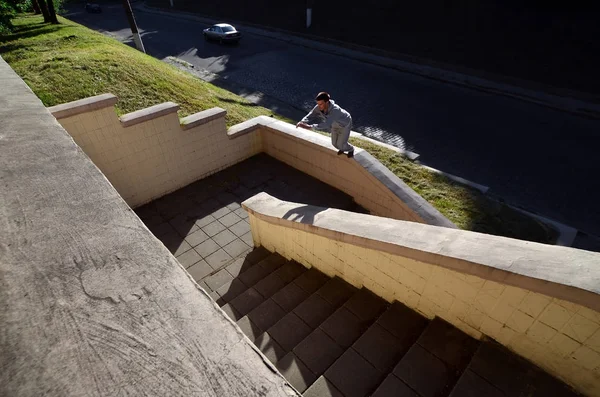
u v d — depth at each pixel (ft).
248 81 55.31
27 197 4.45
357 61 62.18
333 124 18.88
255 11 92.73
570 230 21.84
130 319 3.08
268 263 17.78
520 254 7.43
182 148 22.75
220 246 19.92
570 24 50.70
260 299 15.05
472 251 8.13
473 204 21.71
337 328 11.41
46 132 6.36
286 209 15.93
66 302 3.17
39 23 58.08
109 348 2.84
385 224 11.43
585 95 43.68
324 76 56.39
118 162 20.07
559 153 33.94
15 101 8.26
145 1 128.57
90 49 34.53
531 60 50.21
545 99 44.27
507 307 7.84
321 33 74.54
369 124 41.39
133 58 31.71
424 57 58.65
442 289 9.40
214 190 24.09
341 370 9.62
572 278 6.25
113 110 18.66
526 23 53.98
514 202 28.04
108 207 4.32
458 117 41.88
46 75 25.44
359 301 12.27
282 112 45.62
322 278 15.02
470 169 32.32
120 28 91.15
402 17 67.72
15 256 3.61
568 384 7.47
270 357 11.48
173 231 20.88
